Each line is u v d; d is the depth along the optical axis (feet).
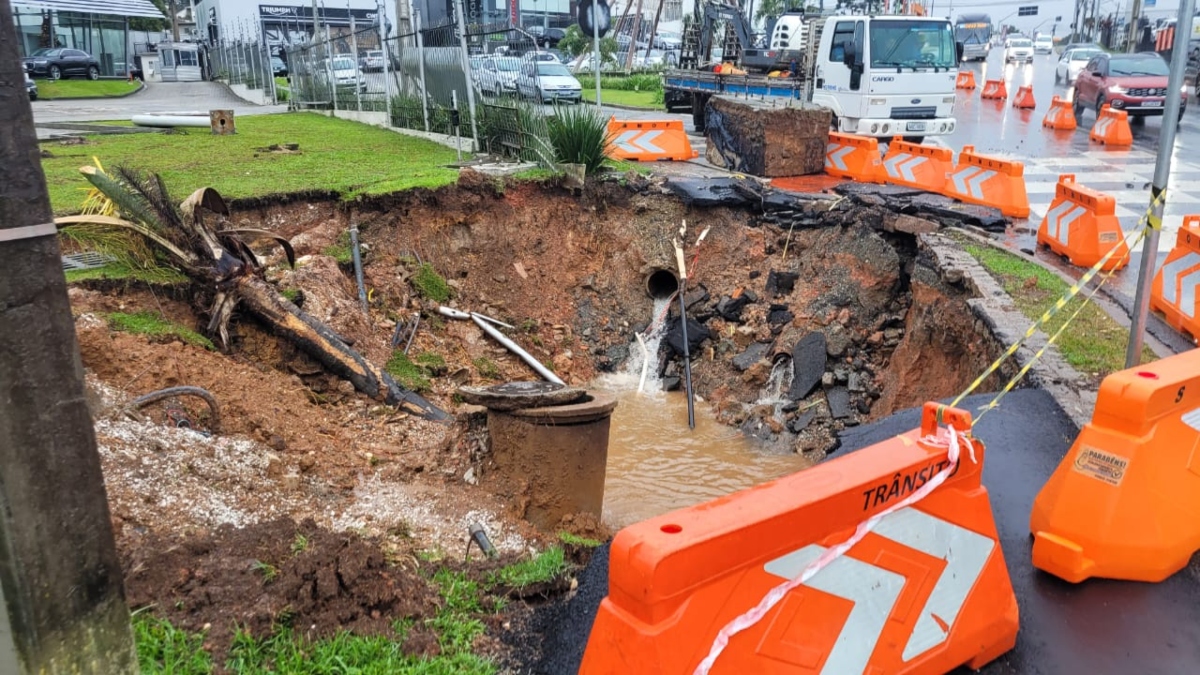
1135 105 66.18
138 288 24.16
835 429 31.27
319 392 25.00
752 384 34.53
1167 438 13.24
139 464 15.51
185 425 19.02
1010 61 145.07
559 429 19.26
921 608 10.74
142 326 22.40
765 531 8.96
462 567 15.16
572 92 86.58
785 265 38.58
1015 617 11.92
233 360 23.85
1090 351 22.86
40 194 8.26
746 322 36.86
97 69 135.23
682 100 75.46
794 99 53.11
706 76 65.05
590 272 39.81
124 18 148.25
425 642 12.36
